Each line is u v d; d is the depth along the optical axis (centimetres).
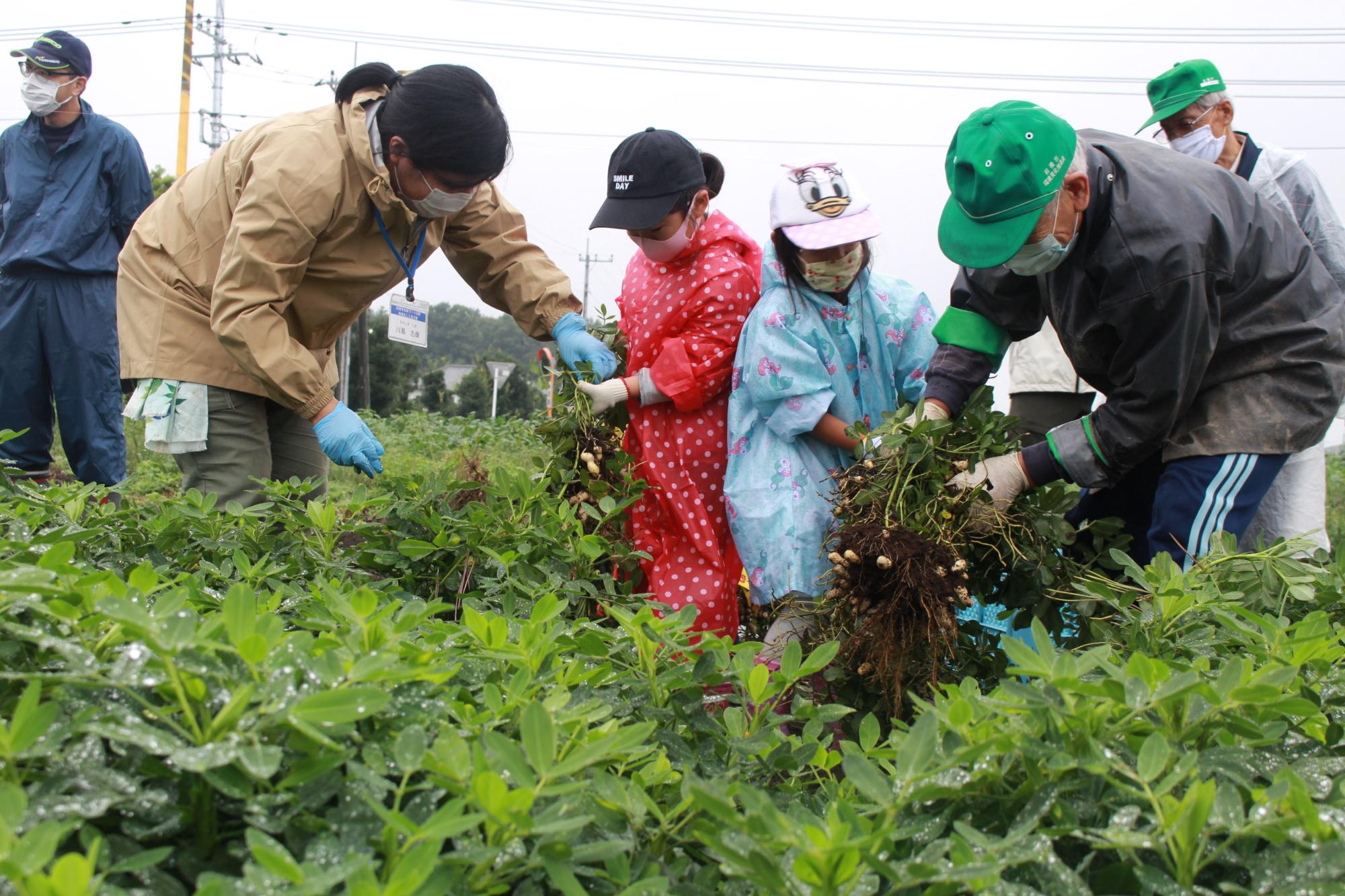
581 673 174
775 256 346
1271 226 300
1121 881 125
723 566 367
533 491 301
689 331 366
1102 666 149
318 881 100
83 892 92
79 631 139
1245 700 140
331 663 126
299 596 224
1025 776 141
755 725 182
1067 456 299
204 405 370
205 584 244
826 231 321
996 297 322
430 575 298
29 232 562
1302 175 439
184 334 368
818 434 347
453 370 8712
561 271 427
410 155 328
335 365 417
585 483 368
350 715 116
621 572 361
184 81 2808
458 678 167
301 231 340
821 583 334
